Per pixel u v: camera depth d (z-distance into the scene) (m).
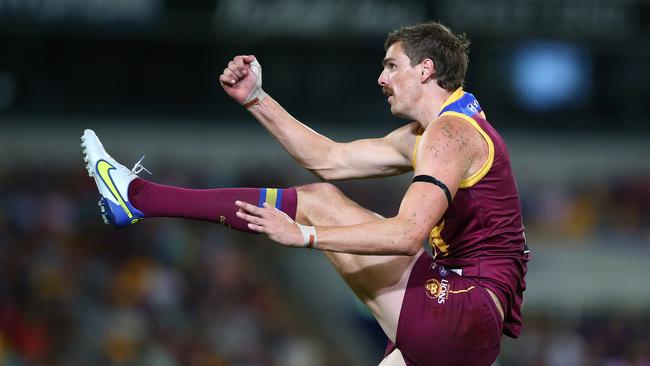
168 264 42.53
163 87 50.00
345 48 49.31
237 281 43.31
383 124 50.53
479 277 13.26
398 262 13.46
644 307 51.53
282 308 44.44
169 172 50.44
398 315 13.35
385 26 43.56
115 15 43.38
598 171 55.62
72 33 44.22
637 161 55.00
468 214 13.19
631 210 55.56
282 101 49.72
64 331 38.25
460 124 13.01
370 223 12.10
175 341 39.09
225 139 52.31
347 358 42.75
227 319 41.22
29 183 45.59
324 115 50.12
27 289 39.25
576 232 54.34
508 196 13.34
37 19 42.91
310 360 41.28
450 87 13.58
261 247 47.19
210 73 50.09
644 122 52.28
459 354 13.17
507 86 50.16
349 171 15.12
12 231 42.31
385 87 13.83
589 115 52.31
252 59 15.01
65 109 49.50
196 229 44.81
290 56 49.44
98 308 39.56
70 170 48.25
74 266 40.91
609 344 46.41
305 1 43.59
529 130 53.25
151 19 43.56
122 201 13.76
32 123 49.41
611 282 51.56
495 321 13.21
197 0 43.59
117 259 42.25
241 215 12.12
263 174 51.56
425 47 13.54
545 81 50.03
